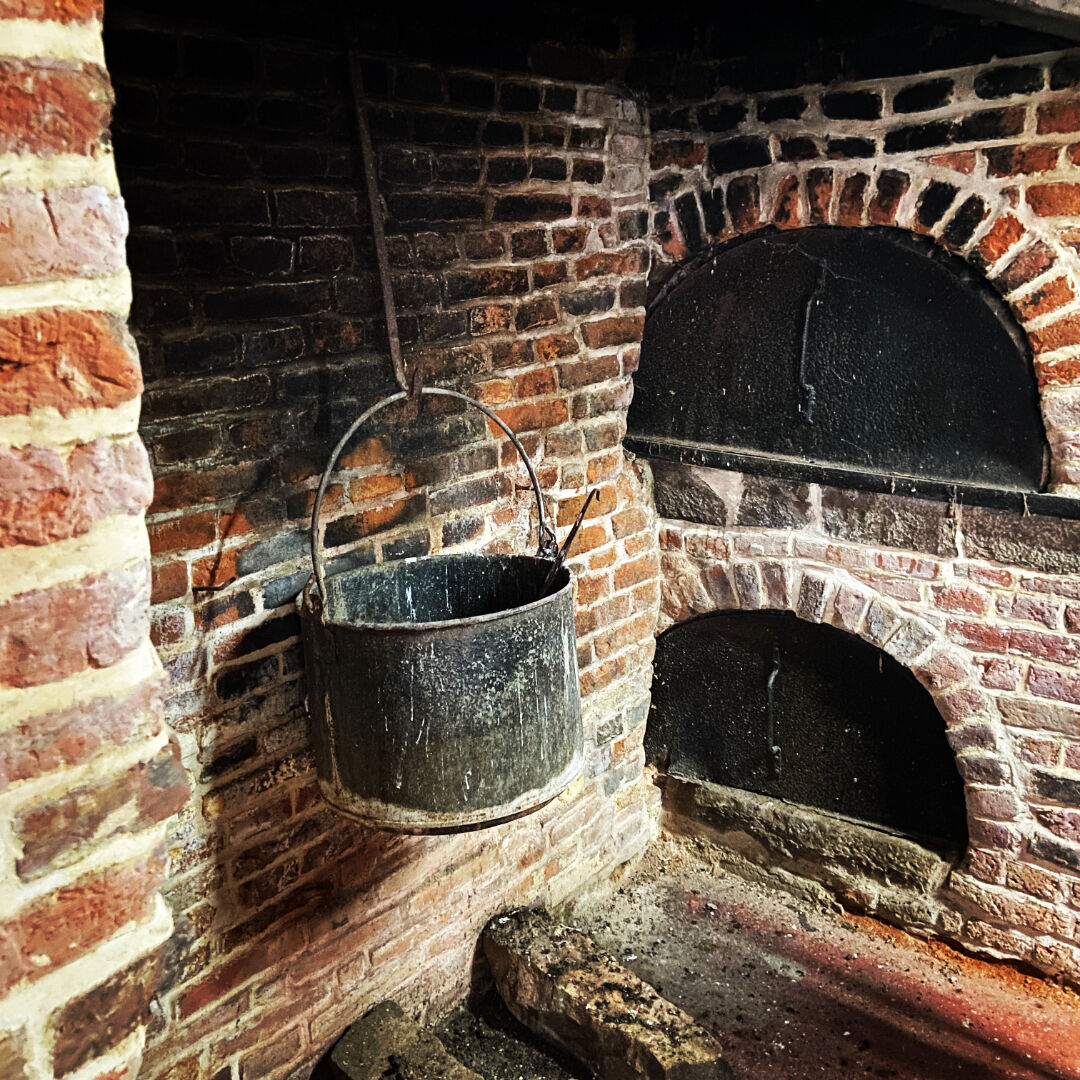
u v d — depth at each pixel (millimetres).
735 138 2334
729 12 2254
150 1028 1812
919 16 2029
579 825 2727
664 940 2670
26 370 554
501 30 2051
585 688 2650
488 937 2430
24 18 523
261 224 1708
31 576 578
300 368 1817
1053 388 2072
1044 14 1556
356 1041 2102
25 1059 621
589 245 2367
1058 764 2307
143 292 1567
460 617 2051
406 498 2084
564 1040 2246
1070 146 1931
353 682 1637
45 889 615
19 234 537
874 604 2457
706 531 2695
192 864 1817
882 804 2646
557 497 2459
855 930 2686
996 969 2520
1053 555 2180
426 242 2006
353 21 1776
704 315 2547
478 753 1649
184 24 1544
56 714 603
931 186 2104
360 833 2113
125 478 607
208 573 1742
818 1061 2262
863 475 2379
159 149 1548
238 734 1849
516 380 2279
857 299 2305
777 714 2750
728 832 2910
